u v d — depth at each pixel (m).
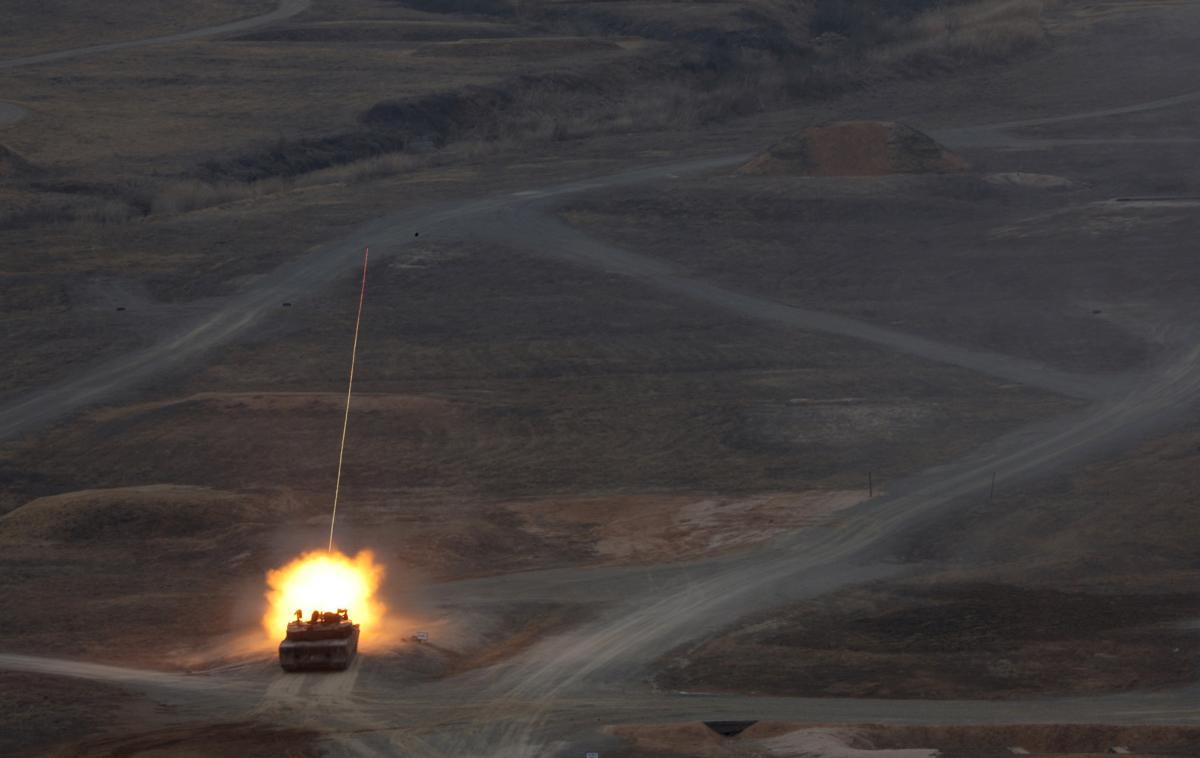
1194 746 121.94
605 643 157.00
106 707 130.00
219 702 133.12
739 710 131.88
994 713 130.62
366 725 126.62
